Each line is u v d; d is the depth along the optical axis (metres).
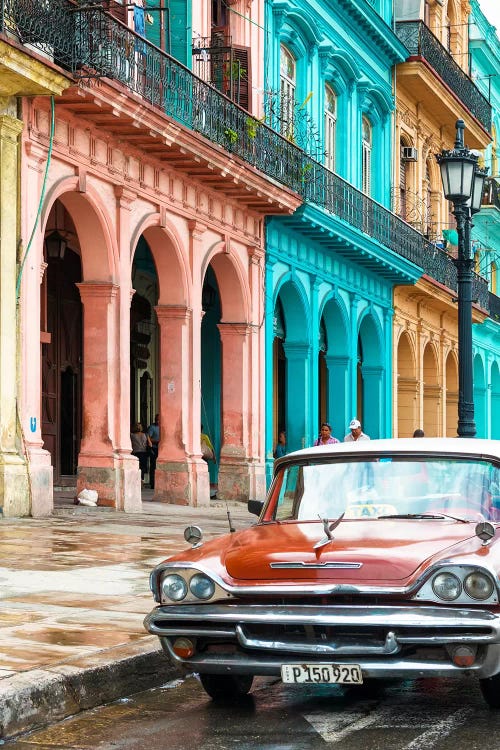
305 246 27.08
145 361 27.22
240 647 6.66
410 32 34.12
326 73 28.91
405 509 7.50
